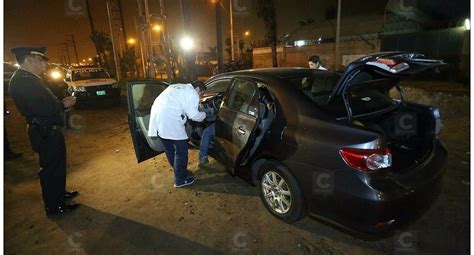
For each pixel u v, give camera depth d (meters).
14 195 3.84
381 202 2.13
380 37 16.69
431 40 14.06
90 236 2.93
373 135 2.20
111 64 24.91
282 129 2.76
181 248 2.69
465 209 2.96
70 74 10.95
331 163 2.33
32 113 2.96
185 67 10.69
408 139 3.00
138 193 3.77
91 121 8.37
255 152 3.05
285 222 2.94
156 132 3.65
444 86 9.98
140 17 15.79
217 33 11.04
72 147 5.96
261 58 24.84
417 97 8.12
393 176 2.25
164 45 13.34
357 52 17.08
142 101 4.08
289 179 2.70
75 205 3.47
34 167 4.83
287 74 3.21
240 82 3.44
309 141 2.49
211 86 4.39
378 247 2.53
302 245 2.62
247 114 3.16
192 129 4.36
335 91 2.51
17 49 2.82
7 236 2.99
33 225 3.16
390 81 2.90
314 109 2.62
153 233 2.92
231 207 3.30
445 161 2.74
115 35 21.81
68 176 4.44
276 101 2.91
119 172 4.49
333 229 2.80
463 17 12.88
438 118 2.89
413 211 2.30
